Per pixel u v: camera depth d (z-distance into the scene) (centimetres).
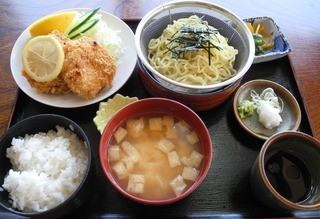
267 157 26
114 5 38
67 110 30
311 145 24
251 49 29
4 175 25
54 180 24
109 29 34
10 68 32
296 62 34
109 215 24
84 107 31
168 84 28
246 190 26
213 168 27
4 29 35
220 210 25
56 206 21
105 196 25
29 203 23
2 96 31
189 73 31
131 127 26
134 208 25
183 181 24
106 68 30
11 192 23
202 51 31
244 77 33
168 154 25
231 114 31
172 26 32
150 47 32
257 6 38
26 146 25
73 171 25
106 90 31
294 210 24
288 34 36
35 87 30
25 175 23
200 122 25
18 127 25
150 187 24
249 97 31
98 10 34
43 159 25
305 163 25
